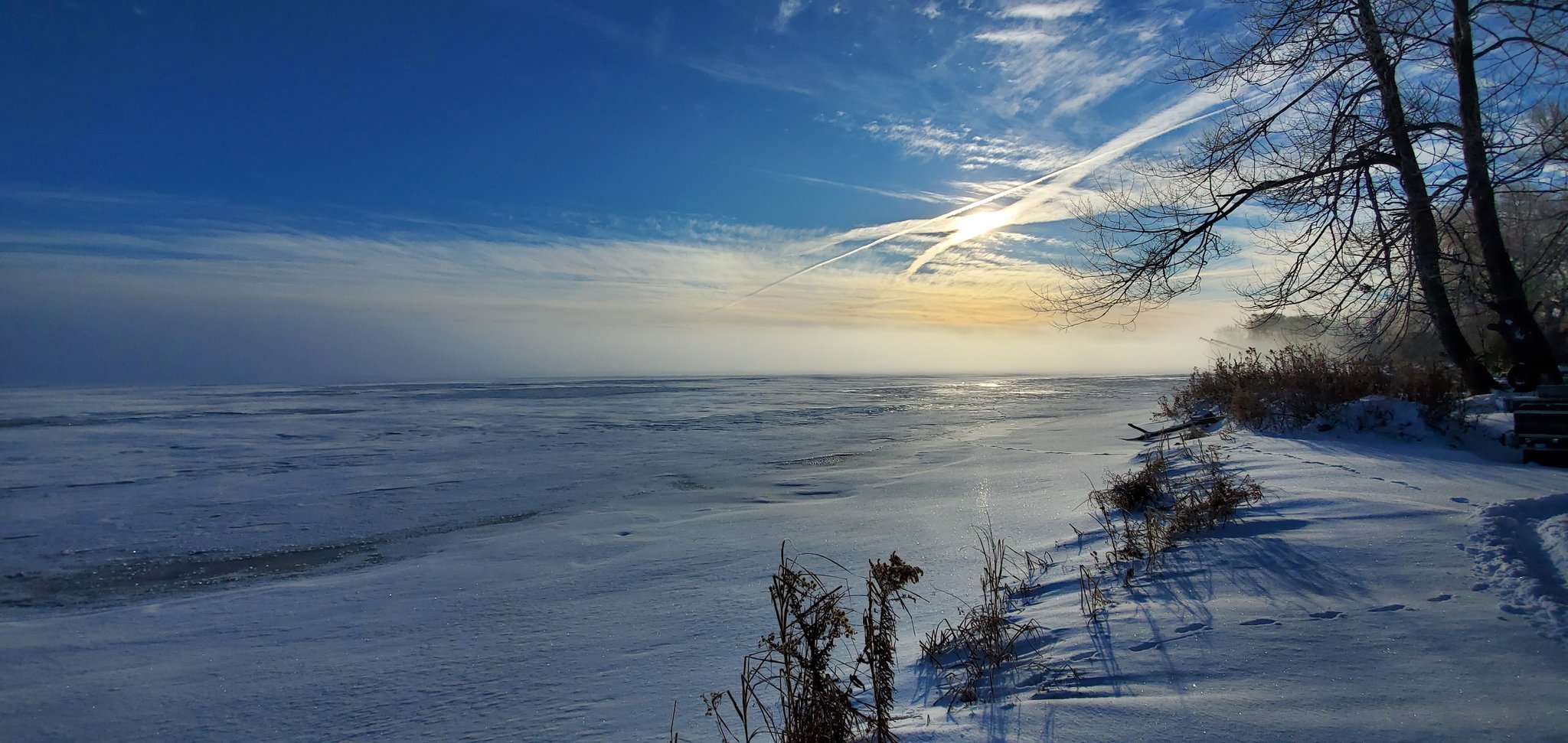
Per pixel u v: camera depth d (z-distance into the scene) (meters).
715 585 6.70
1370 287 7.81
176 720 4.55
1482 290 9.24
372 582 7.71
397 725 4.27
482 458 17.52
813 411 29.83
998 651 4.07
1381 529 5.18
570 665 4.98
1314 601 4.05
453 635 5.79
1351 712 2.87
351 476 15.20
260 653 5.73
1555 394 8.84
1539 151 7.09
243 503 12.62
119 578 8.61
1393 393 11.14
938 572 6.41
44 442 21.92
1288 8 8.39
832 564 7.09
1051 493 9.52
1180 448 10.88
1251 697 3.08
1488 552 4.38
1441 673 3.10
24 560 9.39
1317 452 9.18
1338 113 8.19
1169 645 3.73
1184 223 9.41
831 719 3.09
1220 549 5.26
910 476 12.56
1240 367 14.91
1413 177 7.83
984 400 34.12
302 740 4.19
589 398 40.88
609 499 12.27
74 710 4.76
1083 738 2.92
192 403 39.69
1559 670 3.02
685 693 4.35
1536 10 6.59
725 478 13.95
